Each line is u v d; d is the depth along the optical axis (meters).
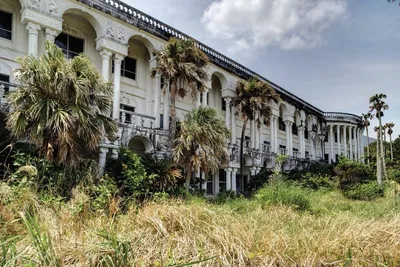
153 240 4.63
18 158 8.64
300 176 26.28
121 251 3.75
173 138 15.26
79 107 9.08
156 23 18.78
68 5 14.39
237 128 26.23
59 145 8.65
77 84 8.93
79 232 4.55
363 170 26.55
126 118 18.08
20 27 14.48
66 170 8.75
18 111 8.52
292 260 4.56
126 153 12.91
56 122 8.30
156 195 10.66
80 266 3.49
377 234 5.76
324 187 23.75
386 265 4.65
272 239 5.15
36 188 6.79
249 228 5.67
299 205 11.57
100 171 10.80
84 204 6.18
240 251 4.48
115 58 16.25
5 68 13.82
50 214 5.18
